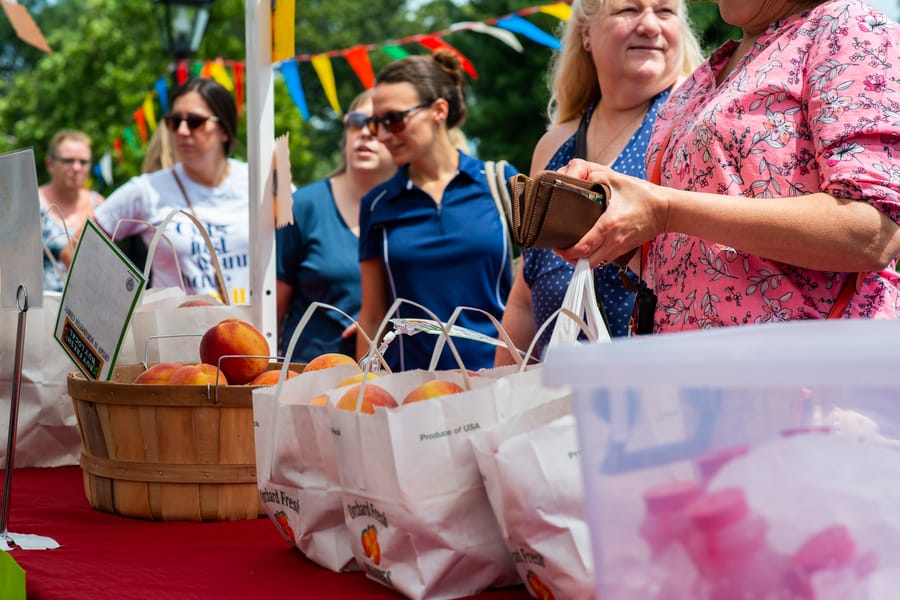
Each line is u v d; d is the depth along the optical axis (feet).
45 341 10.58
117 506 8.11
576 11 10.94
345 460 5.97
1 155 7.93
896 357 3.19
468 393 5.62
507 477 5.24
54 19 189.47
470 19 81.87
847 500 3.70
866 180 6.30
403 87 13.53
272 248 11.09
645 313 7.63
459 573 5.64
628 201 6.42
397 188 13.60
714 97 7.36
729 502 3.69
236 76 30.83
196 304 10.64
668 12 10.27
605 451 3.66
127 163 55.77
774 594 3.67
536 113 77.71
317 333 15.75
